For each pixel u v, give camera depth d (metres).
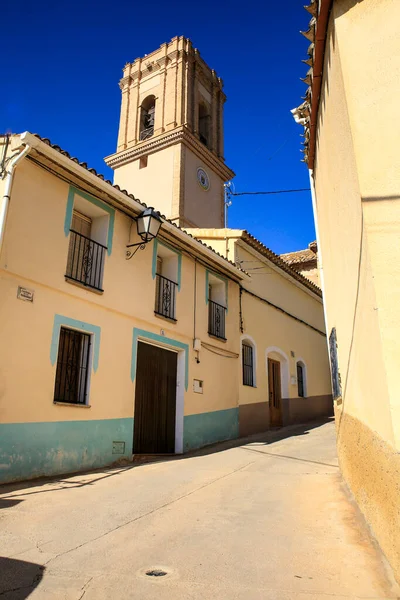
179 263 13.11
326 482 7.33
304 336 21.17
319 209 8.55
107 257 10.47
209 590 3.57
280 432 15.55
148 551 4.40
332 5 4.77
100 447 9.54
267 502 6.25
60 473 8.56
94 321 9.88
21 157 8.58
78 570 3.94
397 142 4.06
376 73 4.30
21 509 5.89
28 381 8.26
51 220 9.23
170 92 24.59
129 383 10.61
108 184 10.14
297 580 3.73
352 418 5.94
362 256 4.26
